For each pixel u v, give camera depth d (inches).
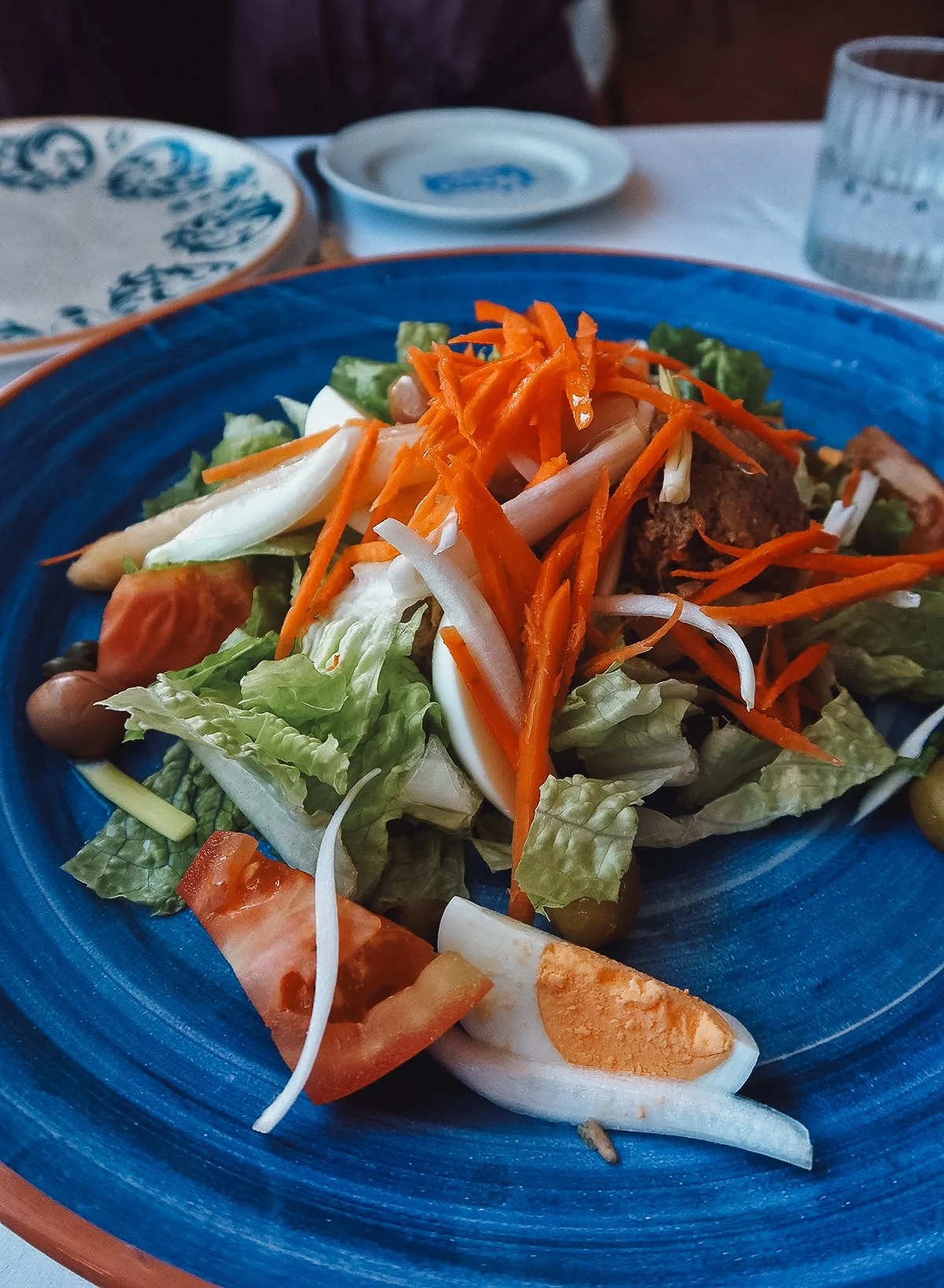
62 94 21.3
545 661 7.4
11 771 8.0
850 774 8.1
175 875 7.5
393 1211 5.6
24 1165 5.6
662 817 8.0
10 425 10.5
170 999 6.7
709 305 12.7
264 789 7.5
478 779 7.9
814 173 17.4
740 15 39.9
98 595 9.6
